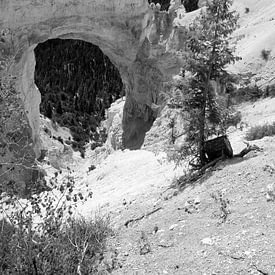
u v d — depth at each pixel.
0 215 9.20
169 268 6.89
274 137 12.31
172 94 11.70
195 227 8.09
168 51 30.09
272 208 7.80
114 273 7.29
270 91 28.72
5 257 7.05
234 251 6.76
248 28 46.06
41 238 7.49
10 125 8.69
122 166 21.30
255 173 9.41
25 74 27.39
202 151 11.36
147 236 8.48
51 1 26.45
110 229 9.23
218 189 9.39
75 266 7.32
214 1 10.80
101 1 28.42
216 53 11.05
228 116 11.53
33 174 13.57
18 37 25.80
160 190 11.62
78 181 22.53
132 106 35.25
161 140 26.08
